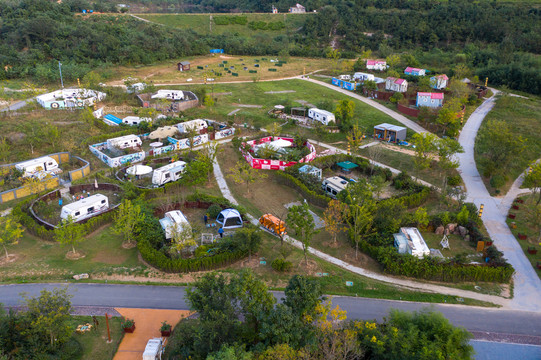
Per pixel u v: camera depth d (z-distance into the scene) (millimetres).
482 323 36594
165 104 98125
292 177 62688
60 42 136875
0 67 121812
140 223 47344
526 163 72062
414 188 59938
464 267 42219
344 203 49375
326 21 187750
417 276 42844
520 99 110062
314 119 92875
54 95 101062
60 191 58531
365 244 46281
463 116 93188
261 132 85438
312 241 49344
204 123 84062
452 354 28500
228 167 70188
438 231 50531
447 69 138250
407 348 29172
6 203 55094
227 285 32562
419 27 174750
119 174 63312
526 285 42062
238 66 149000
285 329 29125
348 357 29547
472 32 168250
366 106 104938
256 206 57312
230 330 30125
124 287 40031
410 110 97625
